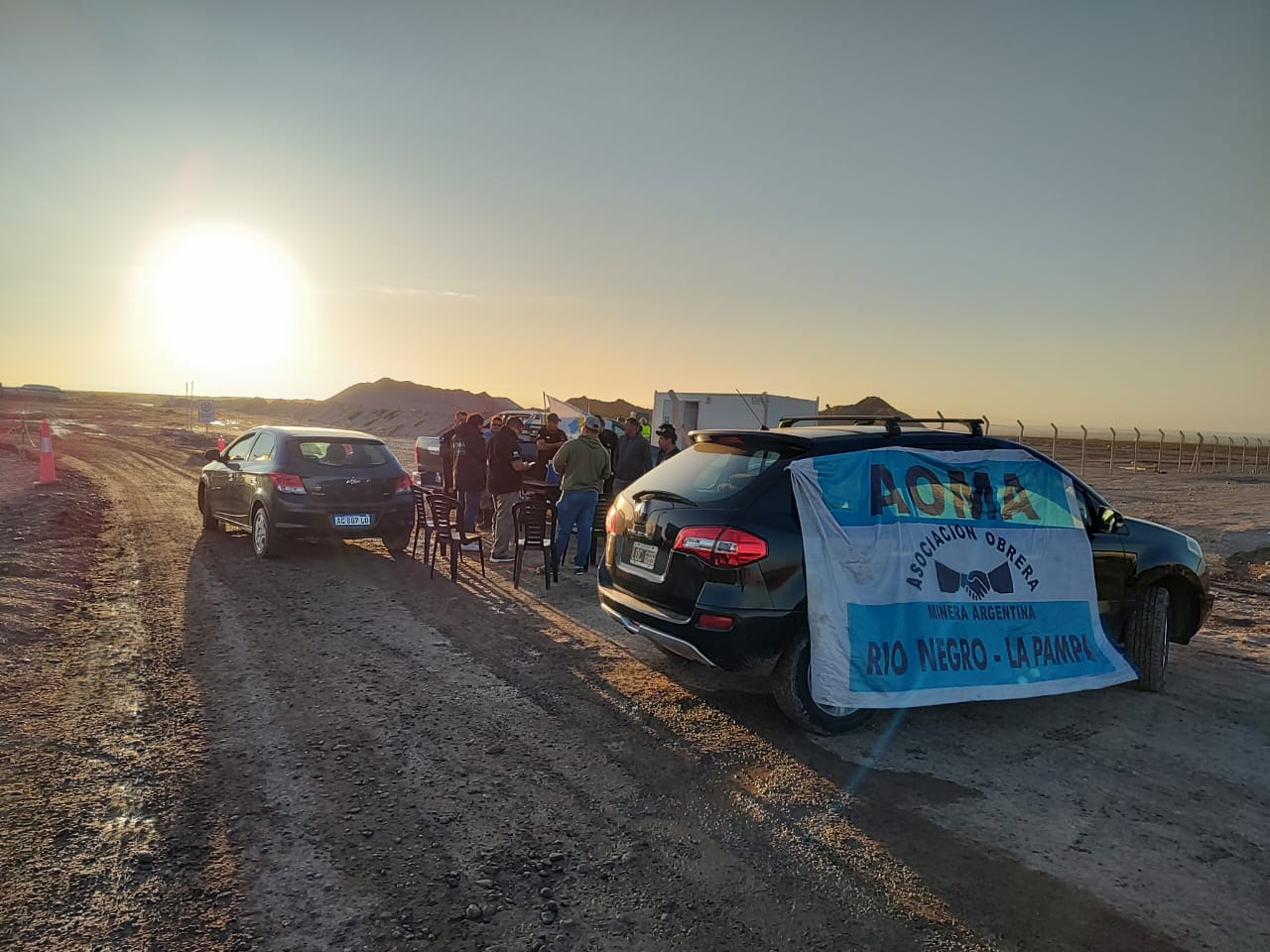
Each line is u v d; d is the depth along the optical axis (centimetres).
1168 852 339
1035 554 494
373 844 325
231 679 511
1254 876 322
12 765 379
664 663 576
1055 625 490
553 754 419
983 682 456
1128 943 277
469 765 402
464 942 266
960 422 532
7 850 308
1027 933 281
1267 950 275
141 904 279
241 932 267
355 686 507
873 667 433
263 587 774
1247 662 634
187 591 744
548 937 271
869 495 459
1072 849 339
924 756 434
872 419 541
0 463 2069
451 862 314
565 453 886
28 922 266
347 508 912
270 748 412
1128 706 523
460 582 836
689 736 449
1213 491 2484
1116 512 549
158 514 1267
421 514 980
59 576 768
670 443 1030
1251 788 402
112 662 533
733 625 434
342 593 763
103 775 374
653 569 482
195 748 409
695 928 278
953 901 299
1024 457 515
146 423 5450
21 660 526
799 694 444
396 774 388
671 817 356
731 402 2103
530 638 633
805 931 278
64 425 4609
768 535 438
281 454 909
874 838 344
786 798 378
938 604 456
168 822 335
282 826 336
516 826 344
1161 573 558
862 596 439
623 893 297
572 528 910
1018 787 398
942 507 475
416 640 616
